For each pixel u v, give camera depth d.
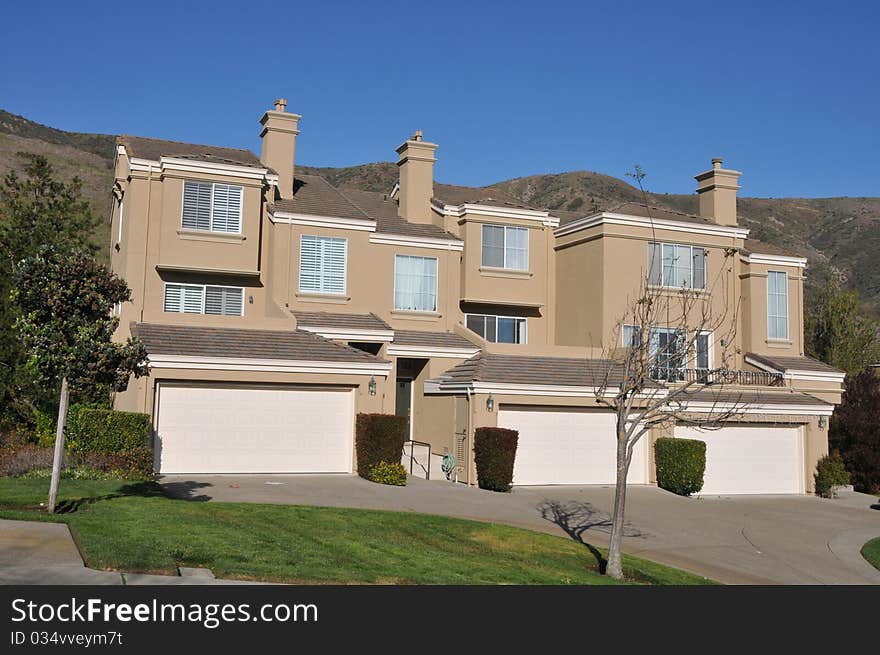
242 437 22.89
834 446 32.28
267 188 29.70
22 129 114.69
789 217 134.25
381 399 24.39
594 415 26.70
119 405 24.50
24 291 14.48
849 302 44.66
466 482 24.94
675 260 32.44
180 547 12.16
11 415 28.08
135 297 26.75
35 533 12.50
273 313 28.09
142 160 27.19
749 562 17.53
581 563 15.51
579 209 120.81
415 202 33.38
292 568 11.62
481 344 28.97
